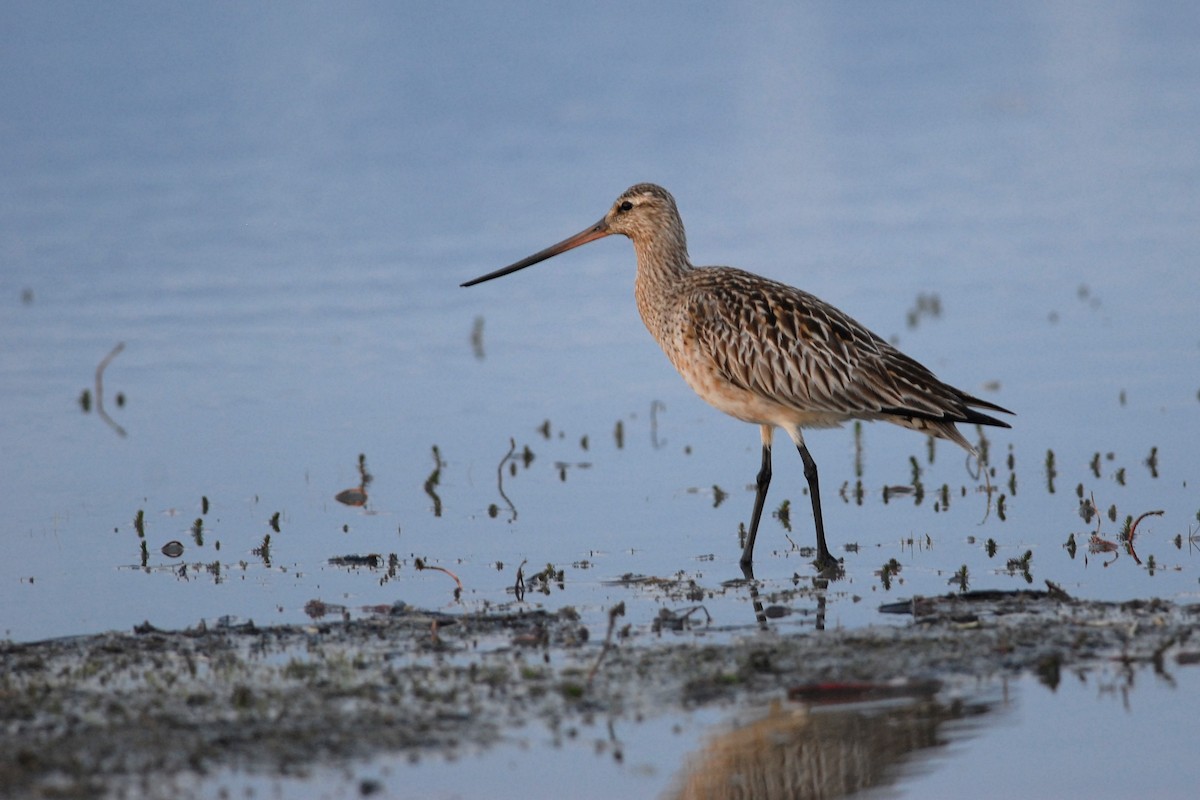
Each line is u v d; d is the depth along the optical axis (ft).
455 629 36.22
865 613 37.47
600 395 59.41
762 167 88.07
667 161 88.22
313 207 79.92
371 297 69.51
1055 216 80.18
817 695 32.32
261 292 69.97
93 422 55.77
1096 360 60.64
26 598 39.37
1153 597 37.93
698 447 53.88
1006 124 96.53
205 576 41.22
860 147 91.81
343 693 31.91
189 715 30.76
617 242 79.10
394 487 49.55
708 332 44.52
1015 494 47.44
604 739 30.37
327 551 43.45
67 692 31.99
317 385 59.98
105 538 44.55
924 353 62.03
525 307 69.36
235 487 49.52
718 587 39.88
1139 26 117.70
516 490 49.34
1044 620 36.11
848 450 53.72
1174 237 76.43
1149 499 46.24
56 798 27.30
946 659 33.86
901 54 109.50
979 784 29.35
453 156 87.61
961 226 78.79
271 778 28.43
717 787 28.94
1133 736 30.81
